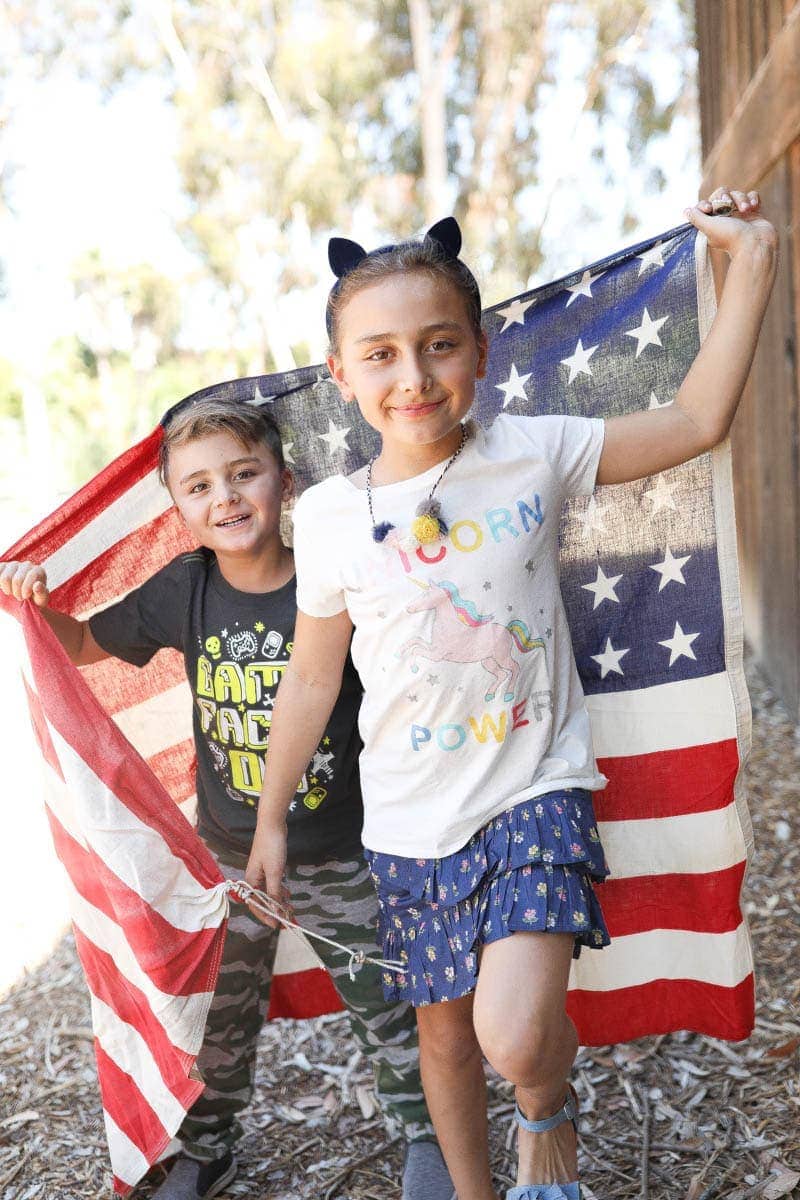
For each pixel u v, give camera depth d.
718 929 2.55
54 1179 2.61
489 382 2.59
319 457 2.68
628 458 2.10
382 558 2.02
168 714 2.75
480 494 2.02
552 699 2.03
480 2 20.44
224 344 26.53
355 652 2.10
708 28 6.12
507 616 1.99
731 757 2.52
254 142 20.62
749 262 2.13
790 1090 2.61
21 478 25.25
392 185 21.94
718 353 2.11
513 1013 1.83
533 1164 1.95
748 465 6.05
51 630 2.36
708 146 6.34
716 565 2.52
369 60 20.50
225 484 2.36
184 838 2.24
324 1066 2.97
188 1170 2.50
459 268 1.99
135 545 2.69
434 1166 2.40
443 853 2.01
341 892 2.46
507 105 20.98
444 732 2.01
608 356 2.53
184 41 20.94
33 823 5.48
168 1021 2.17
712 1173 2.40
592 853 1.96
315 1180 2.55
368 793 2.13
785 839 3.99
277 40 20.80
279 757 2.25
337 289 2.01
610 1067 2.81
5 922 4.22
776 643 5.52
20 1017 3.37
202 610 2.48
